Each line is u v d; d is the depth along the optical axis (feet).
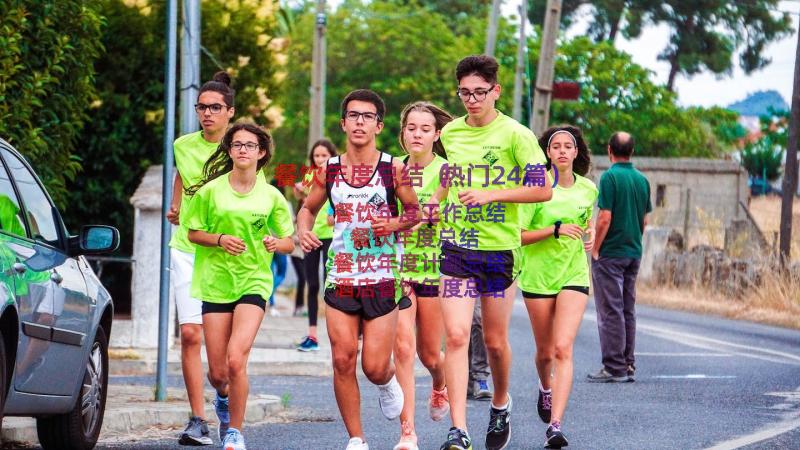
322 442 62.44
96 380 59.72
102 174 123.85
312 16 414.82
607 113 377.71
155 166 114.11
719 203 306.76
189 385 62.80
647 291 178.19
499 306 56.49
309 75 410.93
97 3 85.97
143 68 124.77
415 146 59.36
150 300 102.94
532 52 396.16
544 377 64.75
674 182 310.45
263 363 99.81
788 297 150.10
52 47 79.87
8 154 52.95
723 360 101.76
